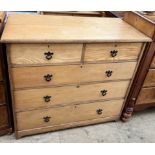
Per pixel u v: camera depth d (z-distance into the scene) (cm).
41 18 154
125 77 163
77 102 162
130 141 175
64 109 162
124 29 155
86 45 131
